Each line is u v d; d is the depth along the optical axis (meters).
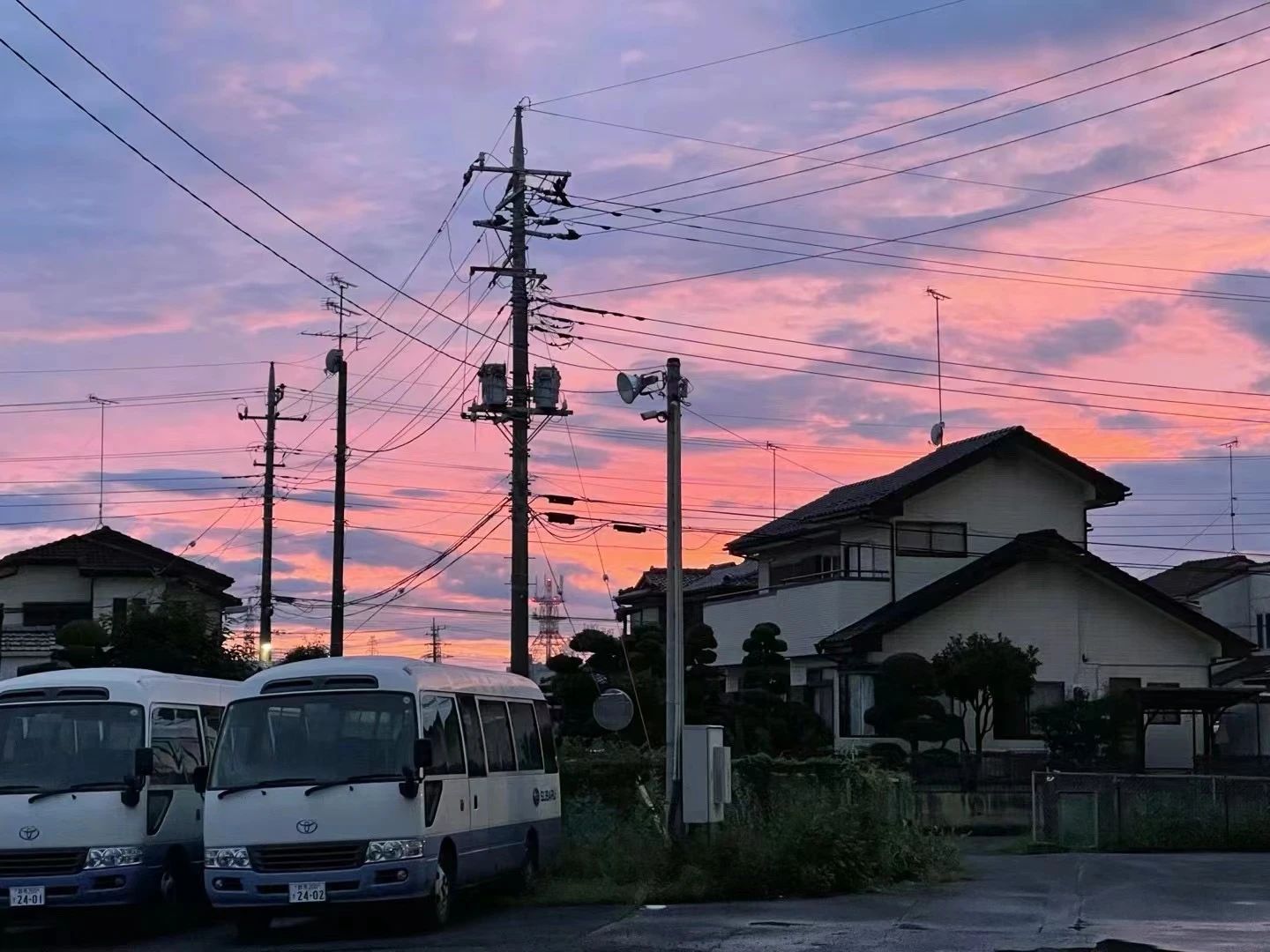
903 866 19.61
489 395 29.03
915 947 13.20
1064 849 26.39
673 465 20.19
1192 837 26.16
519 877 18.33
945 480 41.16
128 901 15.57
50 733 16.09
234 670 34.19
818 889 17.94
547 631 59.06
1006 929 14.47
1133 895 17.62
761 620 43.66
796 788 21.09
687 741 19.22
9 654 45.28
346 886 14.77
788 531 44.03
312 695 15.59
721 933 14.39
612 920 15.80
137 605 35.28
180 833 16.69
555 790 20.19
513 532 28.80
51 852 15.45
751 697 34.47
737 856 18.23
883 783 22.30
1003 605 39.28
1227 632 40.53
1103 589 40.12
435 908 15.35
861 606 39.94
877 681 36.31
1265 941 13.52
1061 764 34.56
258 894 14.80
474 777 16.84
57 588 49.41
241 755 15.34
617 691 21.48
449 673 16.97
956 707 38.22
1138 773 32.06
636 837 19.80
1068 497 42.53
